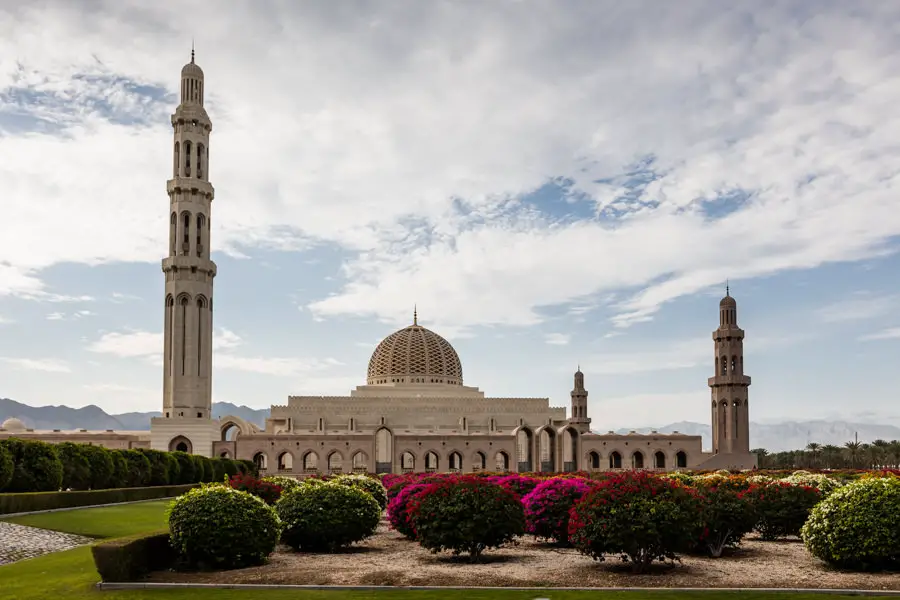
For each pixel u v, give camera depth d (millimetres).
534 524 35844
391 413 131375
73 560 31438
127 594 25438
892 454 149500
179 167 111500
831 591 25328
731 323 133125
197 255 110438
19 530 39125
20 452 51906
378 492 48844
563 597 24781
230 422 120250
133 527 41906
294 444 117438
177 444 105500
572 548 35938
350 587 26375
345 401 131000
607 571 29578
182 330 107500
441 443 121688
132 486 67688
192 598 24797
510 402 136125
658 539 28266
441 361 146375
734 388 130375
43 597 25141
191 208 109938
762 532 36844
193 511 29781
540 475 58594
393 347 147000
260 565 31219
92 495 52875
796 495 36000
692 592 25438
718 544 32562
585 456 127625
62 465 55219
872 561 28844
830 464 154625
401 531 38562
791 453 171750
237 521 30016
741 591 25469
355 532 34906
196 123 112750
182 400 106250
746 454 129250
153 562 29281
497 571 29703
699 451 129625
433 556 33688
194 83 114000
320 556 33812
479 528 31422
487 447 122812
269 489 38812
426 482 40438
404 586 26703
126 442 110250
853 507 28844
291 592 25766
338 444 118812
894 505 28484
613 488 29438
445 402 133500
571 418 134625
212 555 29797
